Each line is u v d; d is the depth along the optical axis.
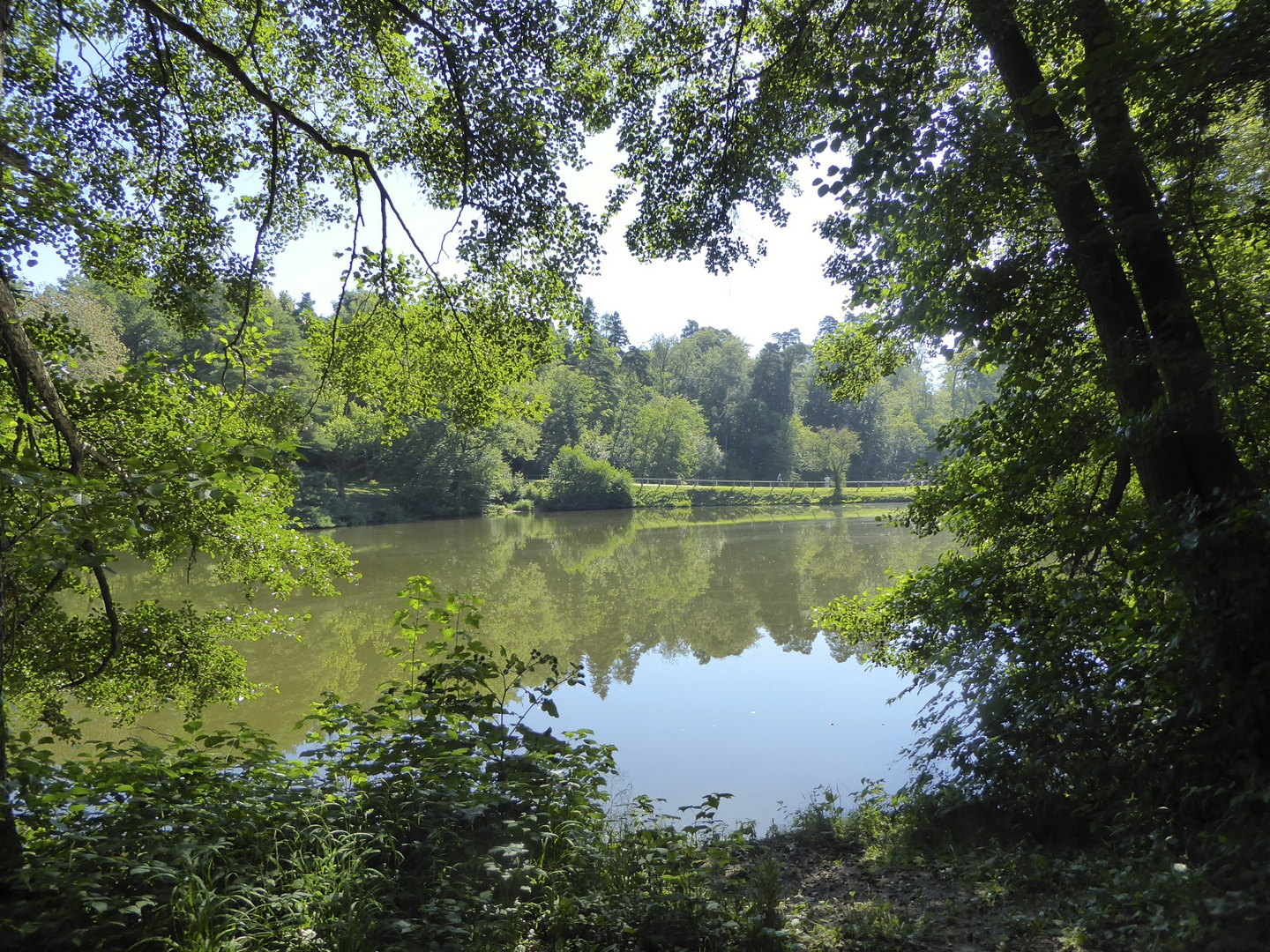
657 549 30.69
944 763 6.54
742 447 79.81
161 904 2.74
